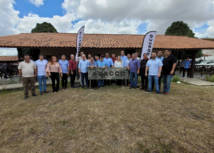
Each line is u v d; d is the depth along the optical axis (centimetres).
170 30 1988
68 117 311
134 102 404
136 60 539
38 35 1096
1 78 795
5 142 226
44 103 407
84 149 205
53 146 213
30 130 260
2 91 556
